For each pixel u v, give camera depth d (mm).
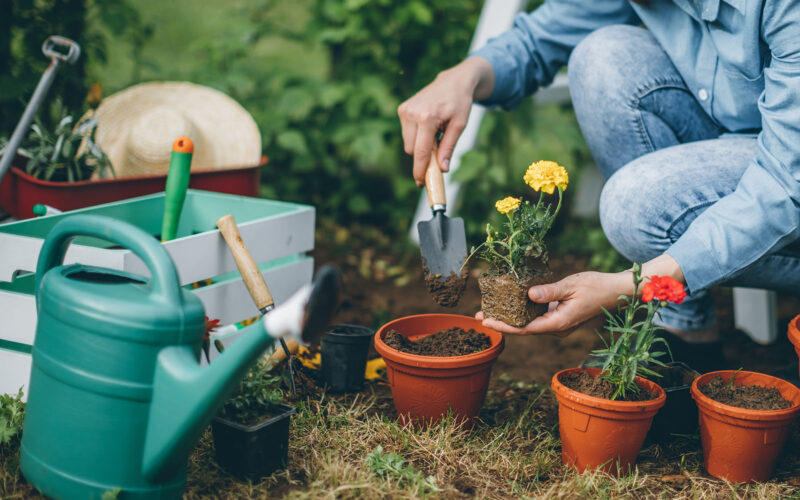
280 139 3590
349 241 3596
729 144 1941
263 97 3852
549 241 3639
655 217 1878
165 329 1372
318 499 1519
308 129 3814
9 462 1599
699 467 1746
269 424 1582
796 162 1581
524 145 4453
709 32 1915
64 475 1428
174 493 1465
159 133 2576
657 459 1787
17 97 2883
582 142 3775
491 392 2168
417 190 3932
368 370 2236
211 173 2539
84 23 3213
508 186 3965
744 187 1665
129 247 1436
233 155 2736
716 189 1850
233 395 1612
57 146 2371
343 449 1730
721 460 1676
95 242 2188
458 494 1589
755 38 1744
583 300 1661
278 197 3775
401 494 1559
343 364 2047
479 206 3756
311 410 1917
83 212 2090
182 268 1857
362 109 3795
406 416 1855
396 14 3604
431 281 1887
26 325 1779
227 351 1322
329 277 1208
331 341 2037
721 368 2205
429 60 3799
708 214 1693
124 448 1398
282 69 3908
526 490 1622
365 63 3873
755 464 1655
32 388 1492
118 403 1384
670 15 2037
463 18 3850
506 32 2367
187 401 1337
